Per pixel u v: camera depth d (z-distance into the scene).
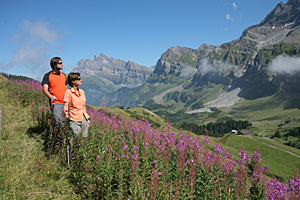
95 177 5.68
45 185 6.00
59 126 7.86
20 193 5.45
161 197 4.88
